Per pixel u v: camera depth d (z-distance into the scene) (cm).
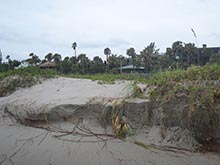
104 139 547
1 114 764
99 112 602
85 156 512
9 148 585
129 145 518
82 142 549
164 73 642
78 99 668
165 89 555
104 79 869
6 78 994
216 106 483
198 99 502
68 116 632
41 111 663
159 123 533
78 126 602
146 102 557
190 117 504
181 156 475
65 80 928
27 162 532
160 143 507
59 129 609
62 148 545
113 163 484
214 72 557
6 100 829
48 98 728
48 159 526
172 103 527
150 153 491
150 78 672
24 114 699
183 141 500
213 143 490
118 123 562
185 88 528
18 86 927
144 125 552
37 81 934
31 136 611
